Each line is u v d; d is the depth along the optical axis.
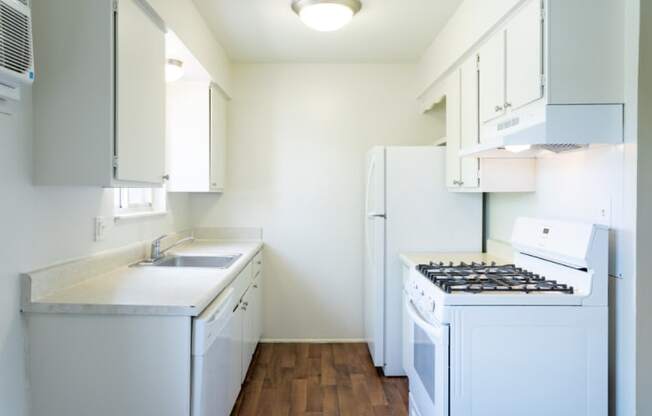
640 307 1.62
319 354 3.48
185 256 2.81
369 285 3.31
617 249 1.72
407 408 2.60
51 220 1.72
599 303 1.70
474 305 1.69
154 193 2.97
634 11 1.63
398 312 3.04
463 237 3.06
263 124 3.71
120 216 2.30
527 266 2.23
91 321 1.58
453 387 1.69
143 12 1.82
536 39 1.76
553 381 1.70
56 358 1.58
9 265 1.51
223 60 3.35
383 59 3.63
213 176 3.17
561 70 1.68
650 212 1.62
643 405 1.62
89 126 1.57
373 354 3.15
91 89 1.57
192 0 2.50
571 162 2.07
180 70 2.64
